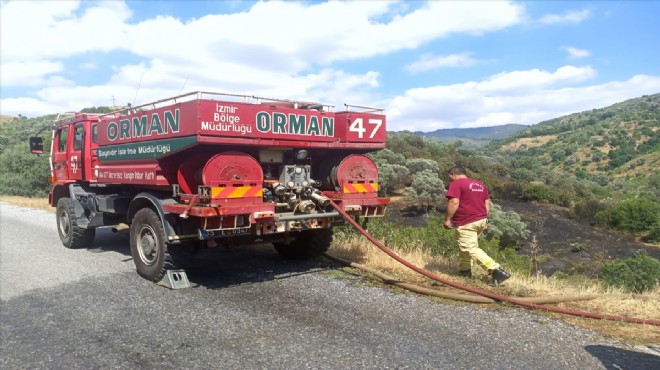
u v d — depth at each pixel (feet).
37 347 13.88
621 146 484.33
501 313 16.76
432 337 14.43
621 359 12.92
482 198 20.89
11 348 13.82
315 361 12.74
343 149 23.54
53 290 19.93
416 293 19.20
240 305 17.69
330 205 22.86
